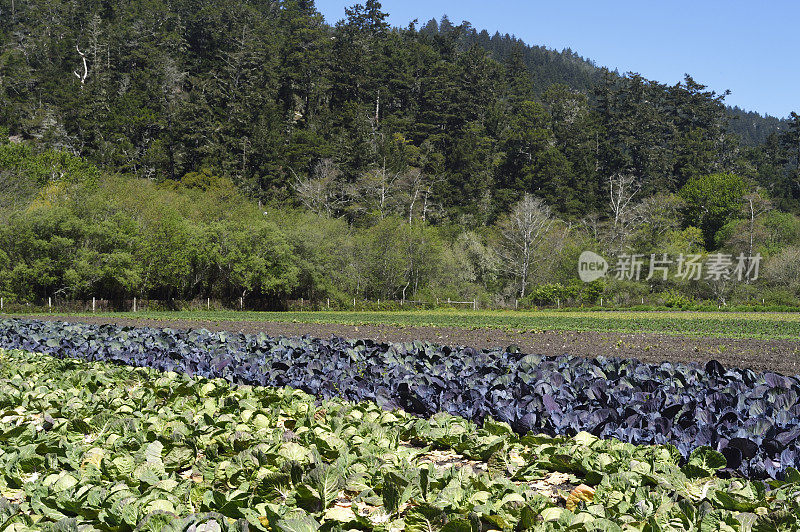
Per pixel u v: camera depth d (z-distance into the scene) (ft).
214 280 171.53
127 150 254.27
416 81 352.69
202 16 351.25
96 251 141.38
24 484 16.56
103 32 330.54
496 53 642.63
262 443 19.17
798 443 18.42
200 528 12.51
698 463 16.92
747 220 229.25
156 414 24.06
